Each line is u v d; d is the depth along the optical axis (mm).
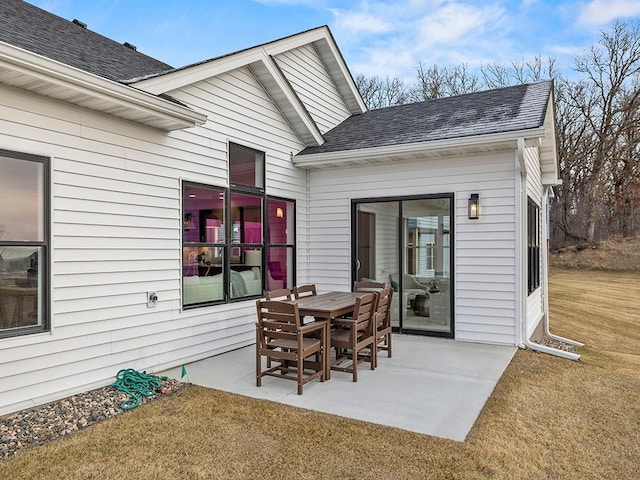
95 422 3480
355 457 2918
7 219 3635
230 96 5996
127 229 4594
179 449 3029
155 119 4605
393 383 4453
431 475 2699
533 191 7734
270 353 4316
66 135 4039
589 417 3713
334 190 7492
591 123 23953
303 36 7641
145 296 4777
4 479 2631
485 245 6242
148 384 4277
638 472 2814
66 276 4008
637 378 4977
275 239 6992
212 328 5633
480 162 6273
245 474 2719
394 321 7008
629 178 23016
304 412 3686
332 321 4734
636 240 22703
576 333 9266
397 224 6996
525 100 6922
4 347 3545
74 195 4094
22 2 5980
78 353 4098
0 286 3578
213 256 5727
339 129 8539
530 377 4773
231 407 3795
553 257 23266
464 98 8336
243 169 6281
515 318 6062
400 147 6355
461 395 4105
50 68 3451
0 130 3564
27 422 3424
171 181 5121
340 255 7449
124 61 5609
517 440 3205
